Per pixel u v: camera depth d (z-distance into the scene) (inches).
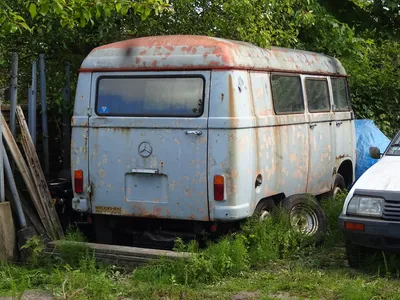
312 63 348.8
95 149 289.3
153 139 279.4
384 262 259.3
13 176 301.4
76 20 317.7
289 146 311.4
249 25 356.5
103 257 271.4
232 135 267.7
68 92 360.2
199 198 273.1
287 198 309.3
